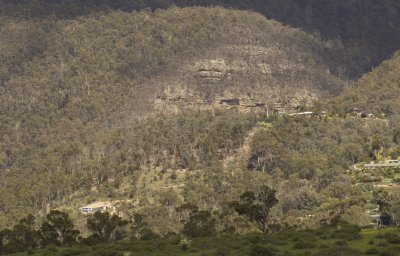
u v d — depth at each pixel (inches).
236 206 4141.2
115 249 2945.4
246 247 2598.4
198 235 4030.5
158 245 2935.5
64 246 3705.7
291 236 2901.1
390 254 2256.4
